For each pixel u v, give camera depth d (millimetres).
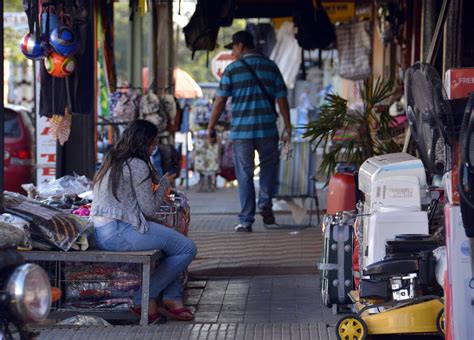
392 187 9773
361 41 24719
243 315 11266
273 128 17734
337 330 9250
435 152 8133
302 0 23344
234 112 17719
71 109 13680
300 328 10273
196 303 11938
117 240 10648
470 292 8062
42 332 10180
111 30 18828
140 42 23812
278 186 19094
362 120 15469
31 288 6480
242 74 17469
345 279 10898
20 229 10148
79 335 10078
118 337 10016
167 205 12008
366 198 10258
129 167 10727
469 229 7516
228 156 27703
